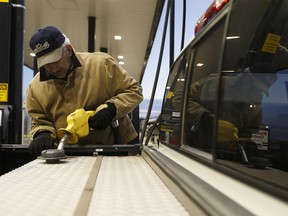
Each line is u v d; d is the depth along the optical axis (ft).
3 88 5.64
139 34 19.34
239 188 1.93
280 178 2.36
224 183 2.09
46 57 4.76
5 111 5.26
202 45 3.43
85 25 18.12
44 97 5.59
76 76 5.61
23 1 5.97
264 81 3.44
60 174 3.02
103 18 16.83
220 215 1.50
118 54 24.44
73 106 5.62
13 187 2.50
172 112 4.45
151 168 3.46
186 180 2.22
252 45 3.16
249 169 2.68
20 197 2.21
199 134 3.15
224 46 2.74
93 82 5.74
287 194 1.58
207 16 3.39
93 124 4.77
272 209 1.56
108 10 15.61
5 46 5.64
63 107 5.62
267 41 3.23
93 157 4.45
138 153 4.83
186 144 3.57
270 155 3.70
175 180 2.28
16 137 5.71
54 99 5.60
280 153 3.72
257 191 1.81
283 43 3.39
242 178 1.99
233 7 2.69
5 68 5.64
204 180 2.22
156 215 1.82
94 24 16.81
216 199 1.74
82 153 4.70
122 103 5.42
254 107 3.46
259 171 2.71
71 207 1.97
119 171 3.26
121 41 20.97
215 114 2.73
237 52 2.99
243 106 3.22
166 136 4.59
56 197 2.20
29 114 5.70
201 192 1.90
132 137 6.65
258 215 1.49
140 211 1.89
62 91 5.57
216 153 2.62
